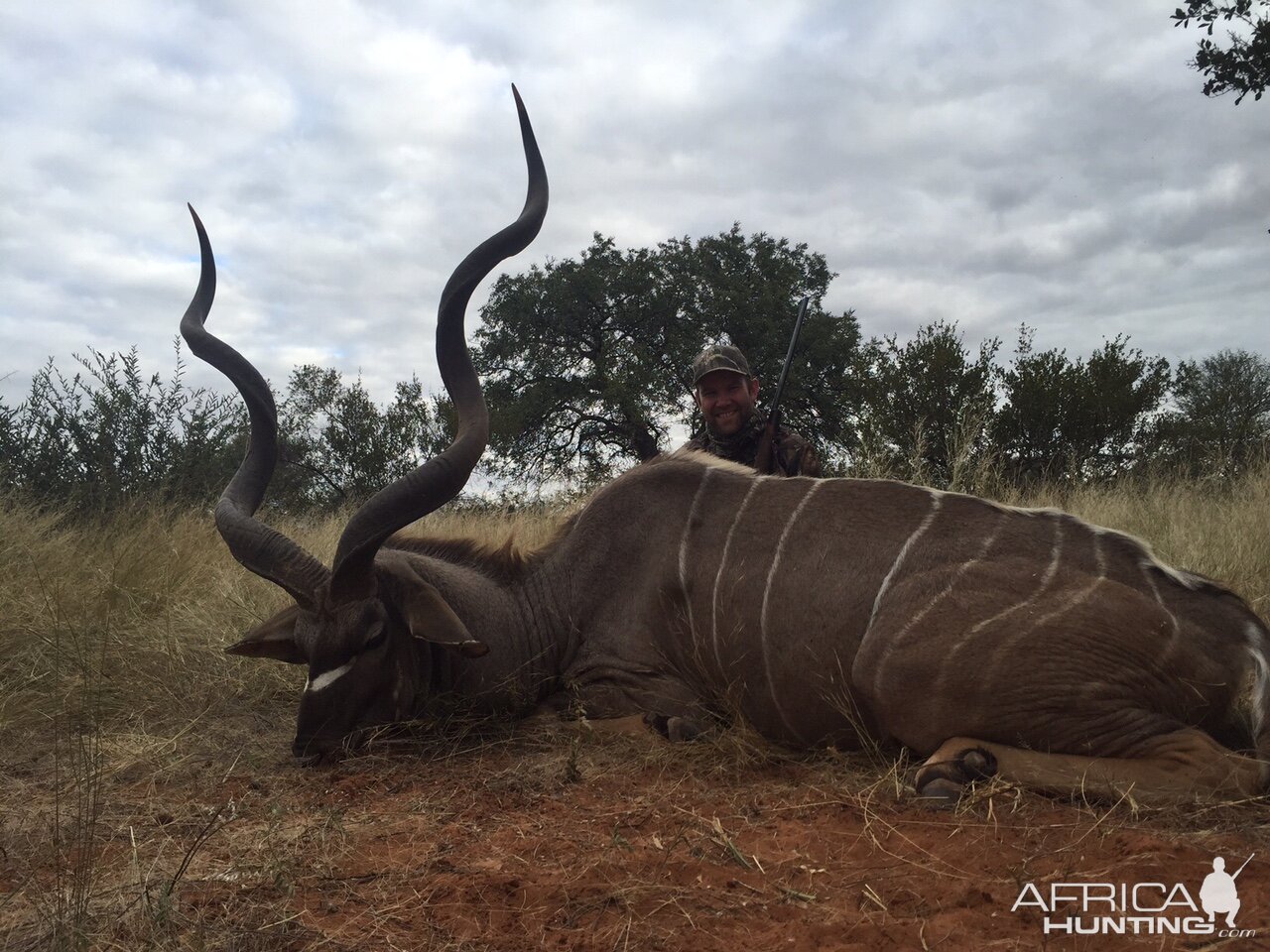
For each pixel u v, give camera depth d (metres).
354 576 3.28
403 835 2.51
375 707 3.35
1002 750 2.68
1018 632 2.74
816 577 3.17
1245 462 8.64
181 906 2.07
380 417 11.98
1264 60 9.62
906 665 2.84
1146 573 2.84
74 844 2.49
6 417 8.02
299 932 1.96
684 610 3.49
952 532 3.05
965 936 1.83
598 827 2.49
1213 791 2.46
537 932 1.93
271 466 3.88
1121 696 2.65
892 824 2.39
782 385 5.26
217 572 5.24
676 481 3.70
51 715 3.64
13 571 5.03
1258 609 4.02
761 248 20.64
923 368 9.01
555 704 3.72
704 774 2.99
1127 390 8.87
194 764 3.26
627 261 20.03
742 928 1.91
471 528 6.36
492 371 20.31
